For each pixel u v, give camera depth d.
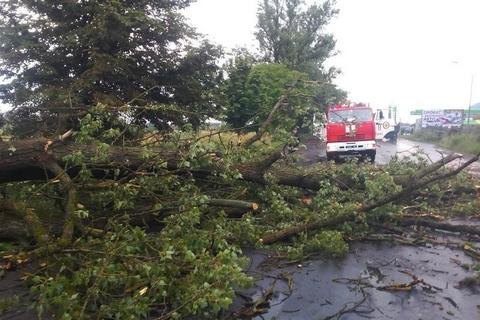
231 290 3.52
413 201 7.78
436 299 4.34
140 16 11.26
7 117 11.11
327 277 4.95
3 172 5.46
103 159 5.39
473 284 4.70
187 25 12.45
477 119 40.88
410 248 6.01
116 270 3.88
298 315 4.03
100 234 4.96
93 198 5.58
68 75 12.12
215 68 13.22
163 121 12.37
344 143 17.16
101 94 10.73
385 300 4.33
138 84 12.26
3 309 3.70
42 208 5.96
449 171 7.17
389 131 30.45
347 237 6.35
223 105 13.58
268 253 5.68
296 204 7.24
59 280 3.71
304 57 28.67
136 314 3.48
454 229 6.54
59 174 5.30
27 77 11.67
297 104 7.98
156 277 3.76
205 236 4.53
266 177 6.93
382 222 6.86
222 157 6.22
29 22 11.31
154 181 5.59
